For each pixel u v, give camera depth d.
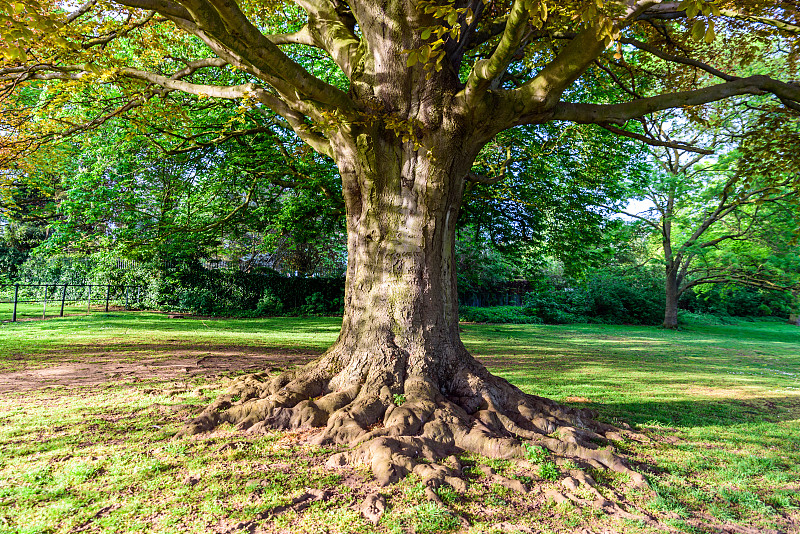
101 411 5.04
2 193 12.69
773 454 4.75
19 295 20.41
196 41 12.06
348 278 5.54
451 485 3.45
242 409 4.72
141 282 20.39
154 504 3.02
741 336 23.03
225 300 21.44
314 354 9.99
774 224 20.91
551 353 13.05
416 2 4.70
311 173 15.05
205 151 14.88
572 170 13.60
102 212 19.03
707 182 23.48
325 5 6.09
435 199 5.20
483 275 27.72
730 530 3.07
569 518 3.08
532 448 4.06
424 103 5.05
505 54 3.99
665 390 8.09
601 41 4.07
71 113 11.70
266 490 3.26
